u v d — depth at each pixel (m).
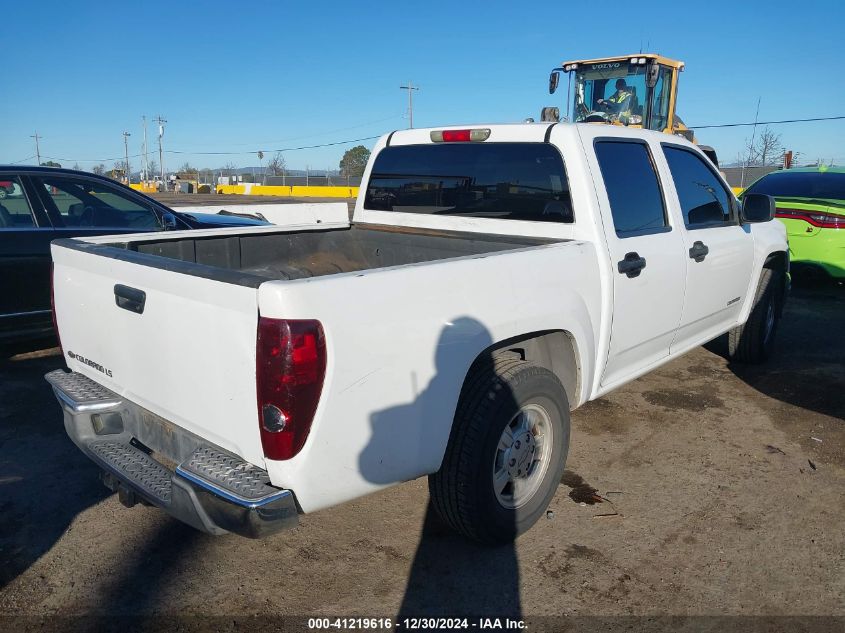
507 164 3.91
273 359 2.22
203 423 2.55
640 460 4.16
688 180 4.49
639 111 13.99
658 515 3.54
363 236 4.69
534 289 3.11
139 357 2.80
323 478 2.39
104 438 3.10
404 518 3.50
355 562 3.12
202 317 2.45
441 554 3.19
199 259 3.95
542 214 3.77
